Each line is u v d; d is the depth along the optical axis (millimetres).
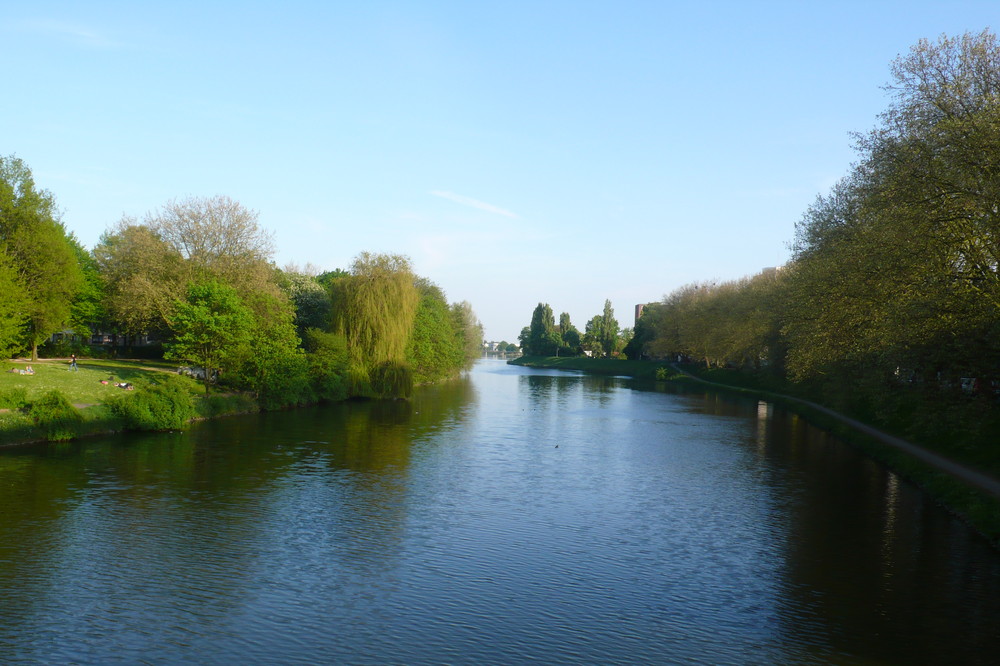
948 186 28703
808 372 47844
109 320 85750
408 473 35156
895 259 31188
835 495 31672
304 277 86750
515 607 18625
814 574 21219
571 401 81188
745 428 56438
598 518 27469
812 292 41625
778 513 28328
